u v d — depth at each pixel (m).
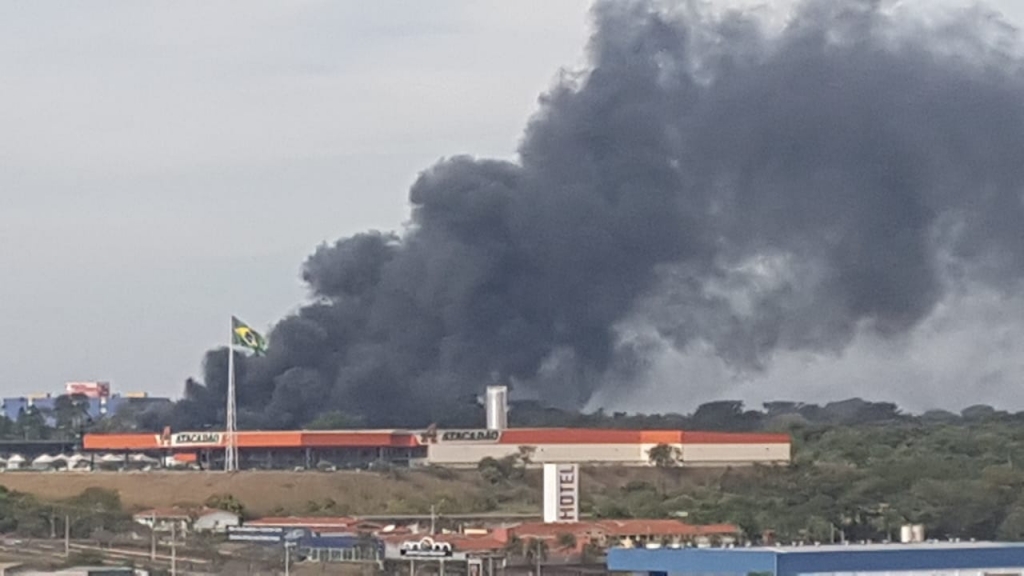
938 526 137.50
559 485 128.62
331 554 113.81
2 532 126.00
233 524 130.62
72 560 108.38
